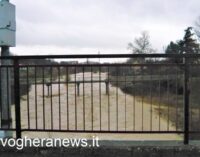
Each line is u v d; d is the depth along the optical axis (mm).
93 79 5660
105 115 13906
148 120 12602
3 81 5340
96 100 15203
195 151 4715
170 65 5051
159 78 5473
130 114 13656
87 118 12938
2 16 5293
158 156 4730
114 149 4801
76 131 5223
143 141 5137
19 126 5156
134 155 4750
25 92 6094
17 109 5133
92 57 4930
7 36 5336
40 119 10969
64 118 11844
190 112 5617
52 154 4891
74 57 4945
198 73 4941
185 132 4969
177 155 4723
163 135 7551
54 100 11891
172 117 9188
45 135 6324
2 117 5332
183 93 4973
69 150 4879
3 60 5246
